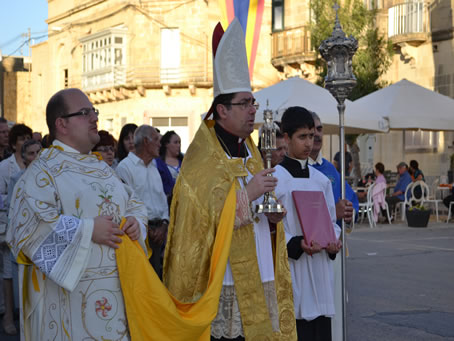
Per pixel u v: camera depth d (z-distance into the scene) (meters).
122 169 6.06
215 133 3.51
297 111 4.13
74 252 2.92
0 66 44.12
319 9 18.08
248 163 3.55
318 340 4.05
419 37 20.50
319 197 4.04
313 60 25.14
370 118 10.30
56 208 3.01
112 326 3.04
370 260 9.98
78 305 2.99
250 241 3.36
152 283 3.10
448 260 9.95
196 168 3.34
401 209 16.70
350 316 6.47
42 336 3.00
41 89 40.38
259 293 3.32
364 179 17.73
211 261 3.18
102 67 32.25
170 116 30.33
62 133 3.19
